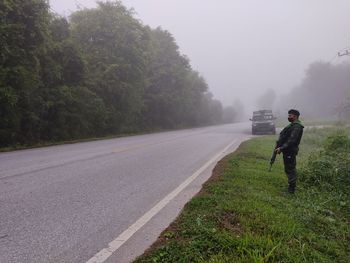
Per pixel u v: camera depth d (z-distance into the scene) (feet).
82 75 83.15
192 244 15.20
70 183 27.12
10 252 14.75
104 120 93.56
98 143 64.64
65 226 17.92
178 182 28.84
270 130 99.45
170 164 38.14
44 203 21.56
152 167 35.86
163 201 22.93
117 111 102.17
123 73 103.30
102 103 88.69
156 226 18.34
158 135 93.04
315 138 82.07
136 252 15.21
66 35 82.23
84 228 17.78
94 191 24.93
